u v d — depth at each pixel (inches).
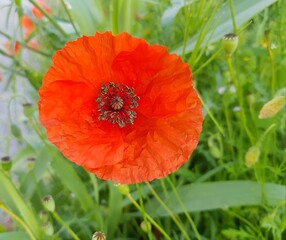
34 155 10.0
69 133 5.6
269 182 8.6
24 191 8.9
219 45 9.3
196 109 5.6
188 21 7.1
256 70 9.7
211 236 8.6
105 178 5.7
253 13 7.0
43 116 5.5
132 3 7.9
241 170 8.7
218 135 8.4
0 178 7.1
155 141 5.8
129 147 5.9
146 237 9.3
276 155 8.9
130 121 6.1
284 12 8.8
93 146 5.7
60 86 5.5
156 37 9.5
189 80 5.5
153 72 5.7
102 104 6.0
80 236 8.8
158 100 5.8
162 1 9.3
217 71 9.6
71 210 9.4
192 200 8.2
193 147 5.7
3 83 12.8
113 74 5.9
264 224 7.0
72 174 8.4
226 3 7.3
